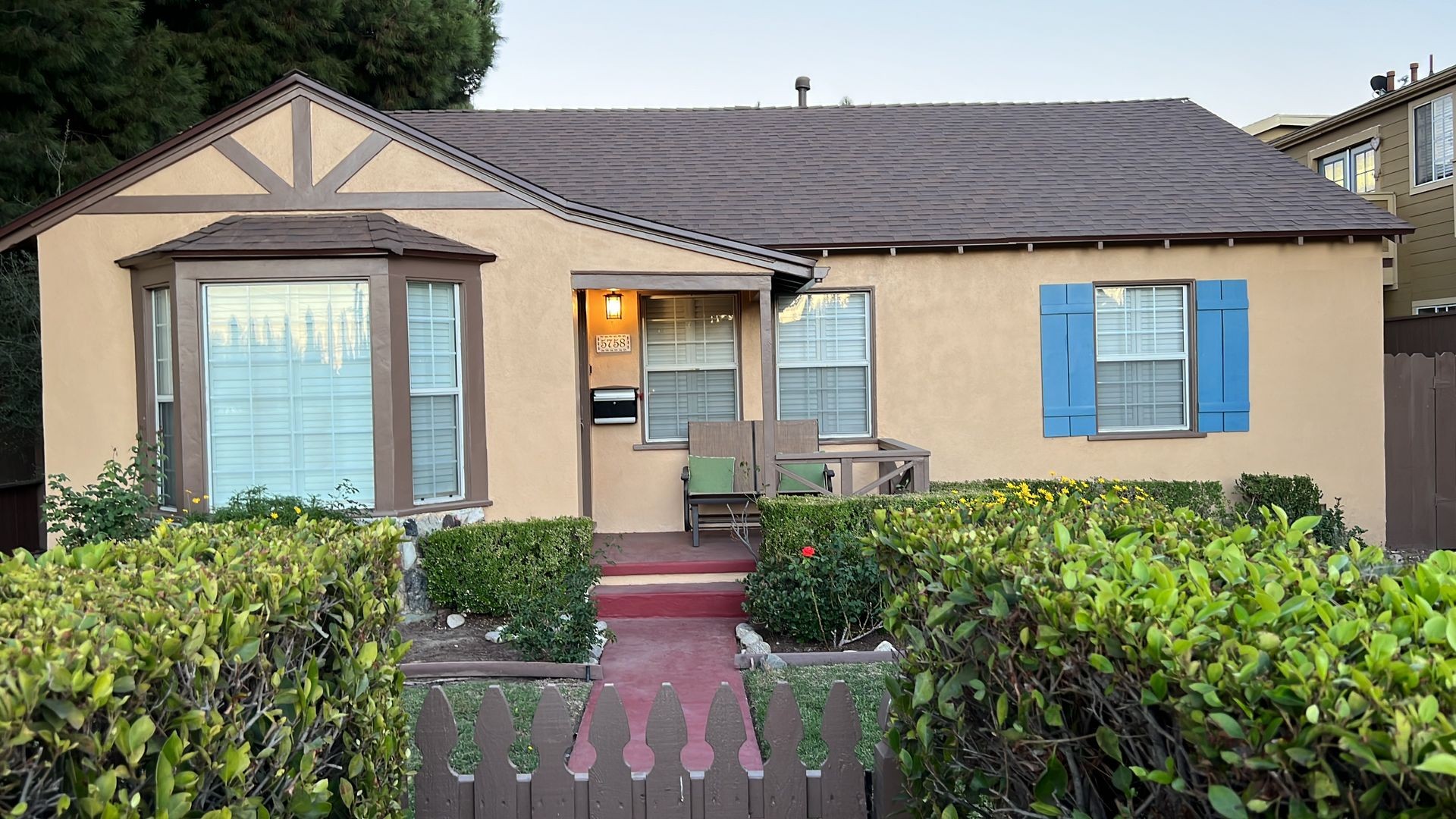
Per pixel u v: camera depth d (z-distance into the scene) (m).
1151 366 11.15
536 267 8.91
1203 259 10.99
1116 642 2.14
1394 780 1.54
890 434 10.85
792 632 7.39
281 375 8.30
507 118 13.77
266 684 2.58
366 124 8.80
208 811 2.19
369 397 8.33
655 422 10.98
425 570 8.23
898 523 3.52
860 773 3.62
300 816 2.67
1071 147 12.88
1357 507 11.13
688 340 10.96
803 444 10.49
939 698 2.85
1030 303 10.88
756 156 12.59
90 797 1.86
